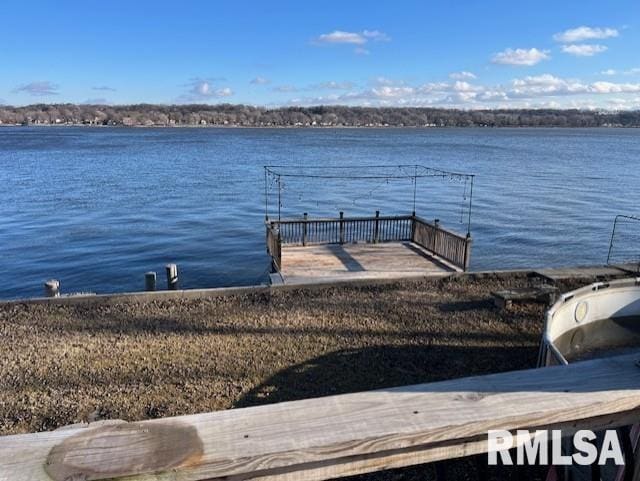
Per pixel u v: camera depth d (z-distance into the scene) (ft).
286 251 44.83
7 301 27.35
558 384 4.82
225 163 188.34
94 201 102.06
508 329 24.31
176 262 59.82
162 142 335.26
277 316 25.71
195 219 85.56
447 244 40.42
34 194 109.91
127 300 27.99
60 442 3.79
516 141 411.75
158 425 4.02
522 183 136.77
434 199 112.98
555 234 77.82
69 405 16.74
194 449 3.76
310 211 96.27
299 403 4.42
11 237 70.33
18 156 204.33
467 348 22.02
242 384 18.31
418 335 23.39
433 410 4.37
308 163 184.65
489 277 33.17
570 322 22.91
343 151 252.21
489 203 105.70
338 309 26.89
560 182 138.31
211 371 19.35
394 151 254.27
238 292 29.22
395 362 20.42
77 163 181.27
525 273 33.76
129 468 3.57
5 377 18.79
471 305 27.73
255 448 3.82
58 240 69.10
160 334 23.24
